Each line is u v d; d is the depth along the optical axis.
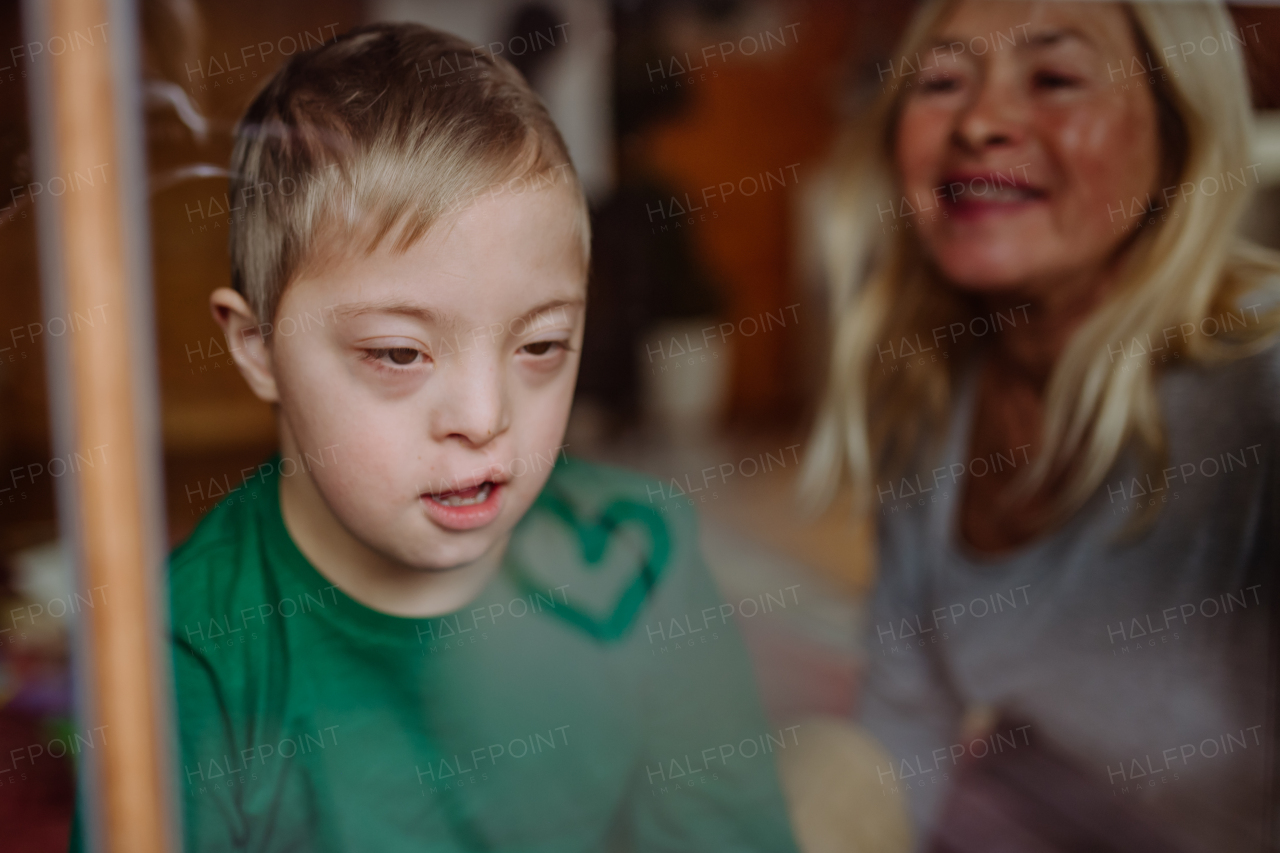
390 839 0.70
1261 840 0.92
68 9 0.55
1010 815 0.95
